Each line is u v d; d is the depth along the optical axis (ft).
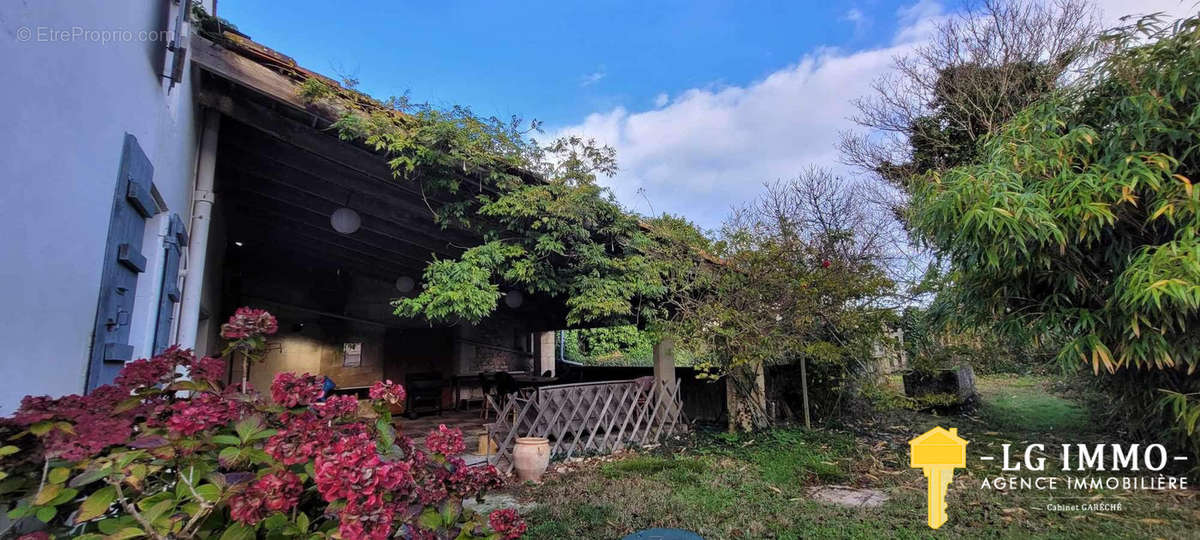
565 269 19.24
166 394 5.49
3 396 5.08
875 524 11.87
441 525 5.14
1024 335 13.56
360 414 5.41
